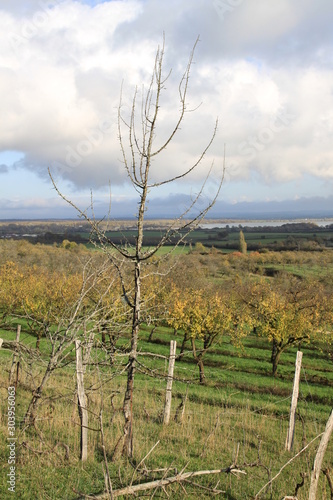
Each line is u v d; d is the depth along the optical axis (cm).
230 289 4241
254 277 6250
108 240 666
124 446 703
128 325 749
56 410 938
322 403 2225
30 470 616
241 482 659
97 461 679
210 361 3180
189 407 1330
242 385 2467
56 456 664
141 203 703
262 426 1101
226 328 3133
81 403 680
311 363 3347
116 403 1131
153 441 839
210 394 1909
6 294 2961
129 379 722
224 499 588
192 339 3081
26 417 767
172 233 673
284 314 3170
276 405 1820
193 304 3144
